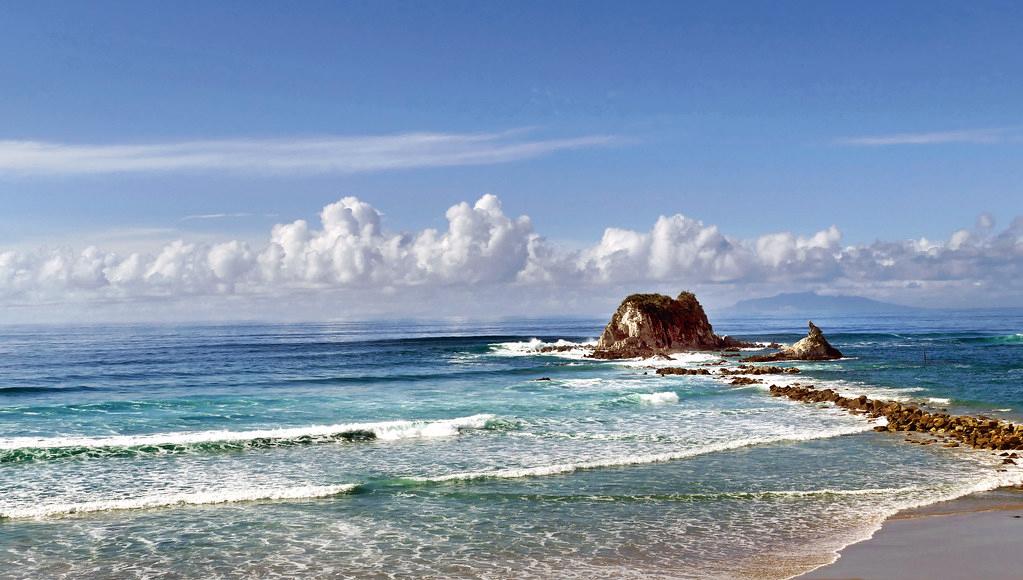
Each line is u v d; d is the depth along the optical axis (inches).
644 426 1233.4
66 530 663.1
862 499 750.5
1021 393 1619.1
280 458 978.7
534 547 608.1
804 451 1010.1
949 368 2283.5
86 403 1593.3
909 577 511.8
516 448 1043.3
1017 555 556.4
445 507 732.7
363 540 629.9
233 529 663.8
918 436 1123.3
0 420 1355.8
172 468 919.7
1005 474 856.3
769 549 593.0
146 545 620.1
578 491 792.3
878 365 2423.7
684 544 611.2
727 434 1149.7
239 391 1887.3
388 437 1127.6
